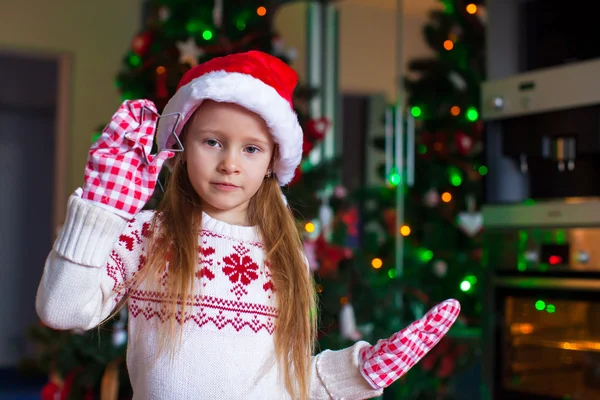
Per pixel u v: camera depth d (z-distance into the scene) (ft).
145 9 15.20
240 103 3.87
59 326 3.47
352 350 4.16
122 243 3.88
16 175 19.74
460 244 11.31
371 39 12.16
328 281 9.72
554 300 6.65
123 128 3.51
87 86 15.28
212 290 3.88
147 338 3.83
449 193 11.39
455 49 11.32
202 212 4.12
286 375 4.02
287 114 4.05
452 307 4.00
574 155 6.70
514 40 7.39
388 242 11.60
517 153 7.16
